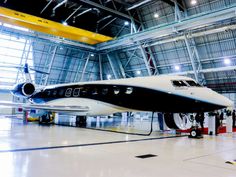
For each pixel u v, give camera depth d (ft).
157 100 35.01
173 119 38.01
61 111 45.32
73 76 100.01
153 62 81.41
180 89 33.60
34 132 32.68
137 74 89.76
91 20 73.10
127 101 38.45
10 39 79.51
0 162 15.39
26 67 55.42
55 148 20.97
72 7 69.15
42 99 55.62
